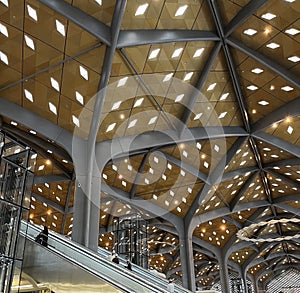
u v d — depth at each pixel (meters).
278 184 35.75
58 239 17.83
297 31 18.17
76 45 17.06
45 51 17.47
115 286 12.27
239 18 17.94
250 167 32.12
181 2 16.67
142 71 19.56
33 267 14.95
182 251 35.72
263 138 26.33
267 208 40.88
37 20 15.98
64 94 19.88
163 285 23.36
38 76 18.81
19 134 23.66
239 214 41.97
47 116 21.52
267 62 19.91
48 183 31.75
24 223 14.52
